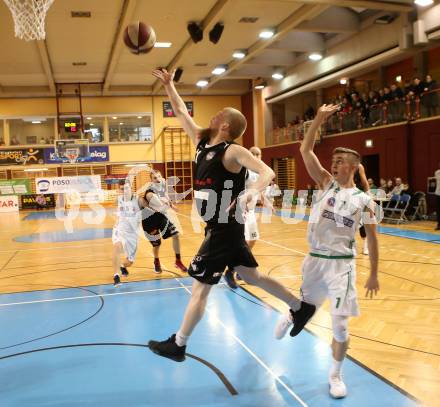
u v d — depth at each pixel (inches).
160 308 207.3
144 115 1049.5
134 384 131.2
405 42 594.2
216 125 119.0
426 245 366.0
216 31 589.3
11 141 999.0
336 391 119.7
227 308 201.8
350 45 709.9
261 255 339.6
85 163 1024.9
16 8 429.1
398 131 608.4
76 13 540.4
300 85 868.6
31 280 281.0
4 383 134.2
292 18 577.6
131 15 522.6
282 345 156.7
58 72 845.2
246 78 985.5
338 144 738.8
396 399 117.8
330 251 122.4
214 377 134.0
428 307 200.8
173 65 791.7
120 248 262.8
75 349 159.2
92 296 233.8
